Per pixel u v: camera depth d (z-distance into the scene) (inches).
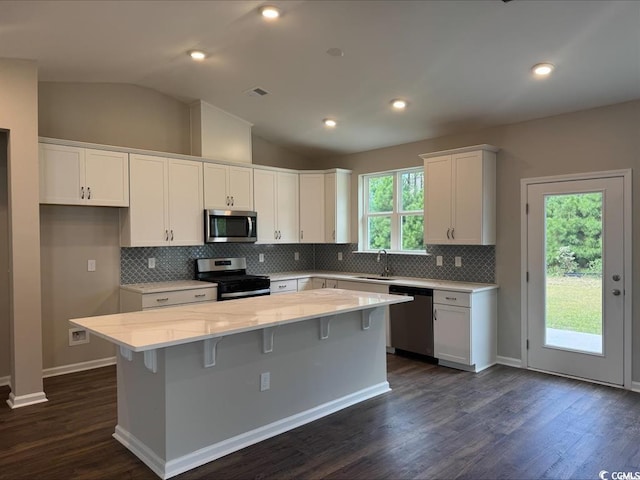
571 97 150.3
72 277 171.8
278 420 119.0
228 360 108.0
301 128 216.1
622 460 102.6
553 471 98.0
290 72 158.4
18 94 136.3
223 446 106.6
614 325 151.7
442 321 176.9
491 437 114.3
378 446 110.0
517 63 133.6
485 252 185.5
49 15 108.3
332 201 235.8
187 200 191.8
